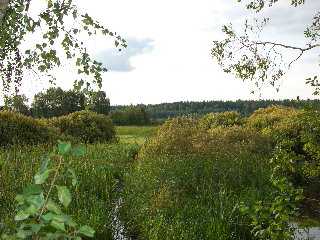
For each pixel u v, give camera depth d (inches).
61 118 649.6
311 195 307.6
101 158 359.3
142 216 208.8
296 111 541.0
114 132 687.1
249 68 198.8
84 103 194.1
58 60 194.5
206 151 339.3
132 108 2092.8
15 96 216.1
